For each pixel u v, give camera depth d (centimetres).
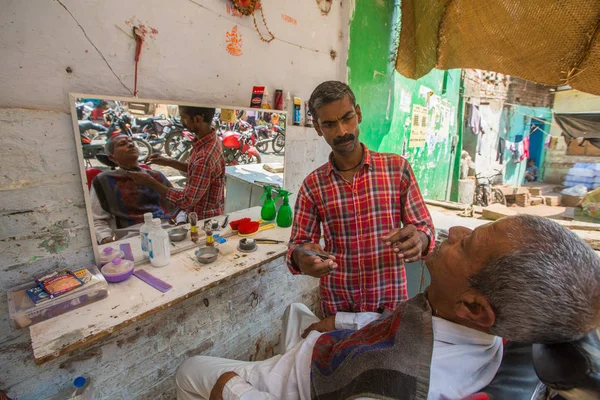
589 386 39
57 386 104
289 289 194
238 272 114
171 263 118
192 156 129
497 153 748
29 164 88
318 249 105
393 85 279
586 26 165
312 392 71
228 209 152
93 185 101
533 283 45
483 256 51
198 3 119
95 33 95
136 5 102
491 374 60
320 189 118
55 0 86
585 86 181
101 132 100
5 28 79
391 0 248
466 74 498
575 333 44
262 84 151
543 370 45
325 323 110
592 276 44
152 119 112
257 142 155
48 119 89
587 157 927
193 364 96
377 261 118
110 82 100
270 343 188
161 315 128
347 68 206
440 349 60
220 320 153
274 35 152
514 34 189
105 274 101
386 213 116
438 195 480
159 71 112
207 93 129
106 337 113
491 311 50
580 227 232
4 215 86
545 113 866
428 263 65
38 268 95
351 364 64
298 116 172
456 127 508
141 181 113
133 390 125
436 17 213
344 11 195
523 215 53
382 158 117
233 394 75
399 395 53
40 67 86
